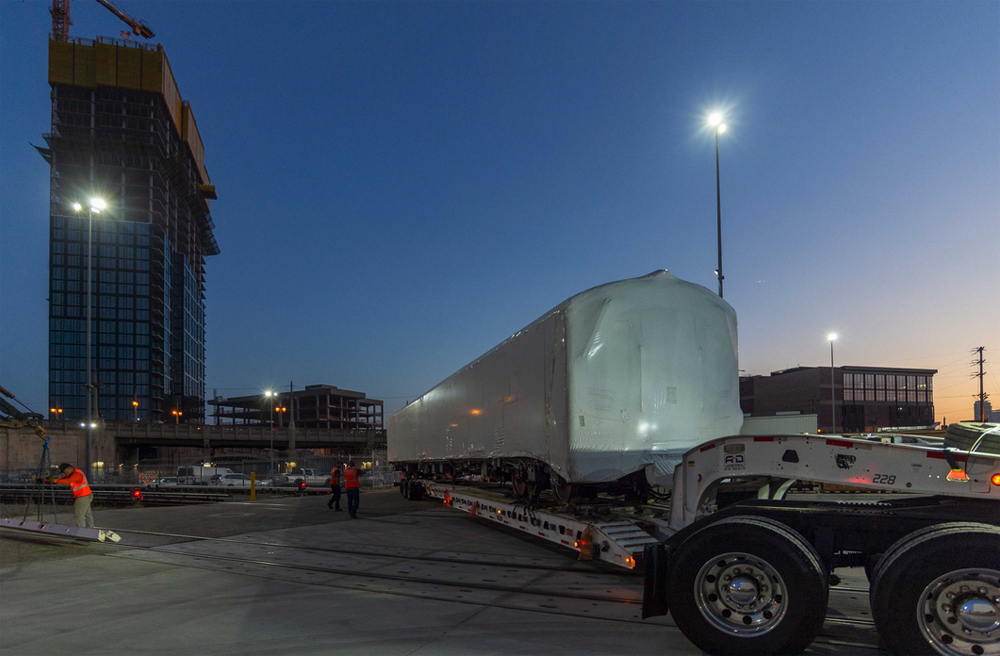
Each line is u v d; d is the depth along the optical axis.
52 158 140.62
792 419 19.94
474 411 12.06
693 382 8.10
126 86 150.38
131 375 135.12
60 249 134.12
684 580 4.59
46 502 29.08
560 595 6.48
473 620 5.55
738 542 4.46
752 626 4.40
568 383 7.54
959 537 3.98
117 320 136.38
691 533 4.93
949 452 4.54
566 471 7.47
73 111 148.12
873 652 4.55
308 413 155.88
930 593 4.00
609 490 8.85
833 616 5.48
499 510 10.87
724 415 8.30
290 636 5.14
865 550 4.66
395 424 22.03
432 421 16.02
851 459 4.93
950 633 3.93
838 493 6.51
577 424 7.48
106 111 150.50
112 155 145.50
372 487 30.27
